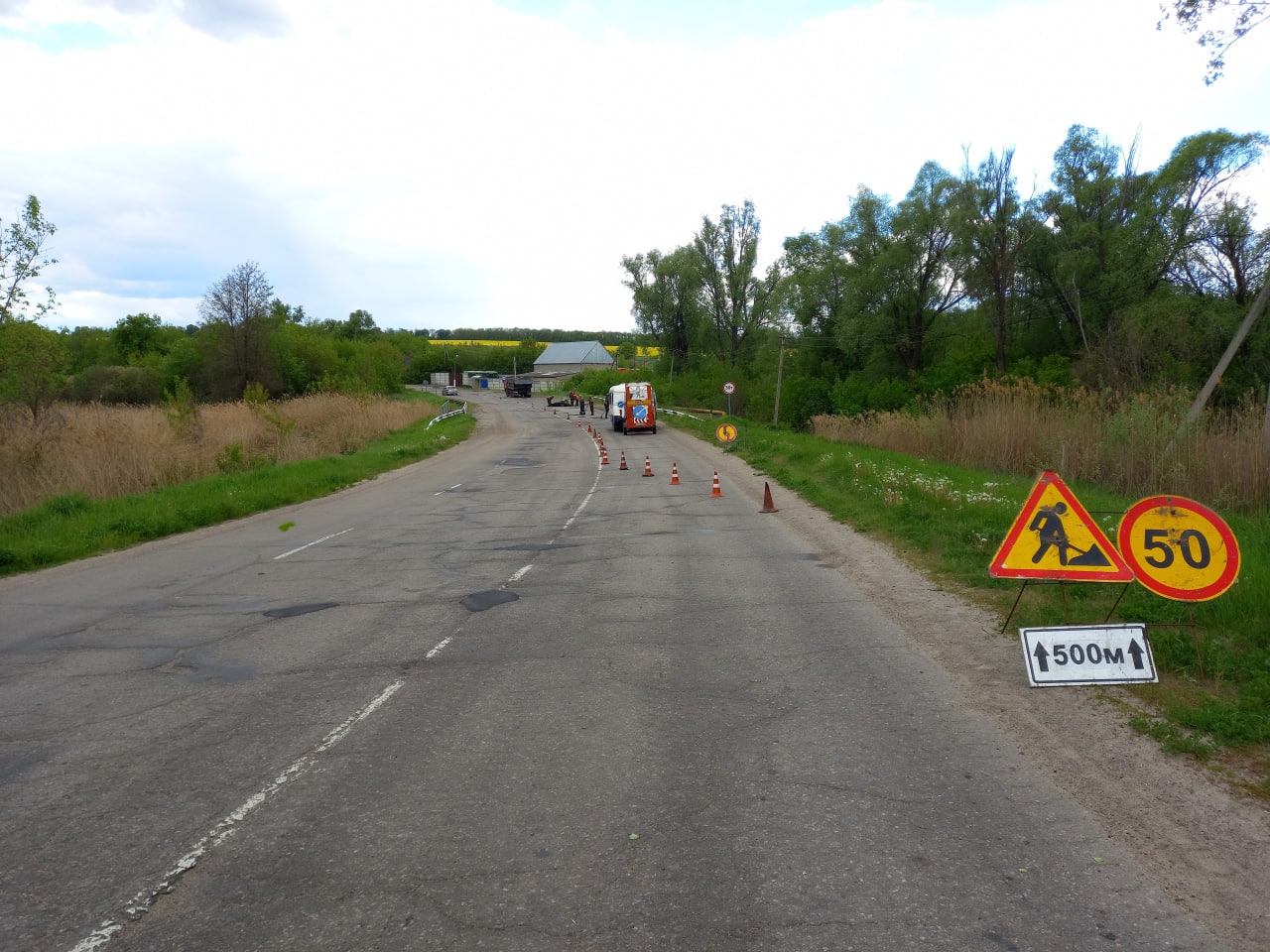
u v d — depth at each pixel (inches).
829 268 2245.3
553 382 4975.4
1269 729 187.3
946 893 133.9
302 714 225.3
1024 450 776.3
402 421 1927.9
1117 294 1588.3
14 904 137.9
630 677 247.9
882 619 306.7
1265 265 1407.5
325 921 130.3
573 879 140.6
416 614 337.7
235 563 474.3
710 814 162.2
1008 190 1774.1
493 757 192.7
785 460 997.2
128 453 813.2
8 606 383.6
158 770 191.3
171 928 130.0
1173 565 238.4
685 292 2842.0
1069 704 214.8
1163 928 124.3
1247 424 537.3
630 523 586.6
